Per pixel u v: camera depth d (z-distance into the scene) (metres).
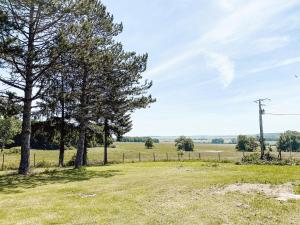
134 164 38.78
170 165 34.94
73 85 29.58
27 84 24.42
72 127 37.47
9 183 19.98
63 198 14.74
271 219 10.96
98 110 32.47
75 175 24.14
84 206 13.01
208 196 14.61
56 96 25.11
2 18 21.05
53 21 24.16
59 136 39.72
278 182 18.30
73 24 23.72
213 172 24.89
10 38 21.80
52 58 23.72
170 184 18.09
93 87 31.28
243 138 122.00
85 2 24.27
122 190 16.59
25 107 24.83
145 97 33.06
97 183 19.30
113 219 11.02
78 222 10.69
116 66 30.89
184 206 12.73
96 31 30.27
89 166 36.81
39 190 17.03
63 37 22.84
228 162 42.59
